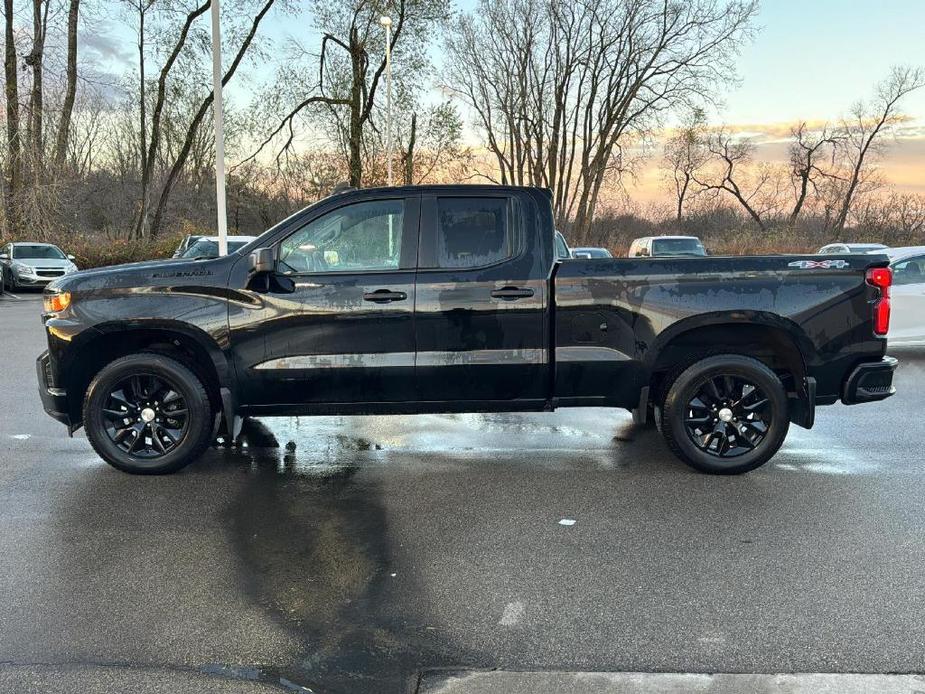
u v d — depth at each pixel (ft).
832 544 12.57
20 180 93.20
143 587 11.02
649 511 14.26
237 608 10.37
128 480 16.26
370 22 98.78
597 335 15.80
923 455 18.06
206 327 15.55
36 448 18.79
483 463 17.65
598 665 8.90
